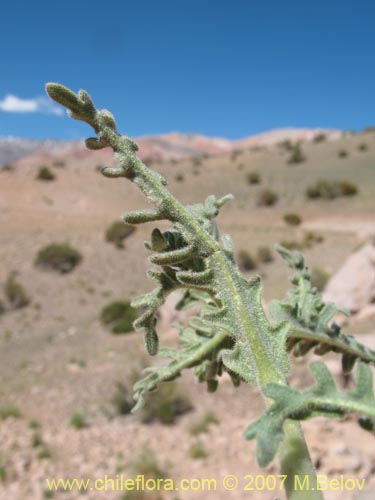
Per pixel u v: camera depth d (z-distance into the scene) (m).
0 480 6.77
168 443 7.72
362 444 5.33
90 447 7.92
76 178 41.09
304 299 1.47
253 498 5.50
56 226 30.50
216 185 41.34
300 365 8.60
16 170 41.81
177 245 1.12
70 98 0.96
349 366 1.49
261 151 51.47
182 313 13.34
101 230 30.00
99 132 0.99
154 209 1.00
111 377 11.74
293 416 0.84
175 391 9.32
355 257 12.04
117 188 39.19
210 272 1.00
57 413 9.81
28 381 12.05
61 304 20.03
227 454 6.97
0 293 20.16
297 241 26.09
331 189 35.12
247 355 0.96
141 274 23.78
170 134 100.19
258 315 0.99
